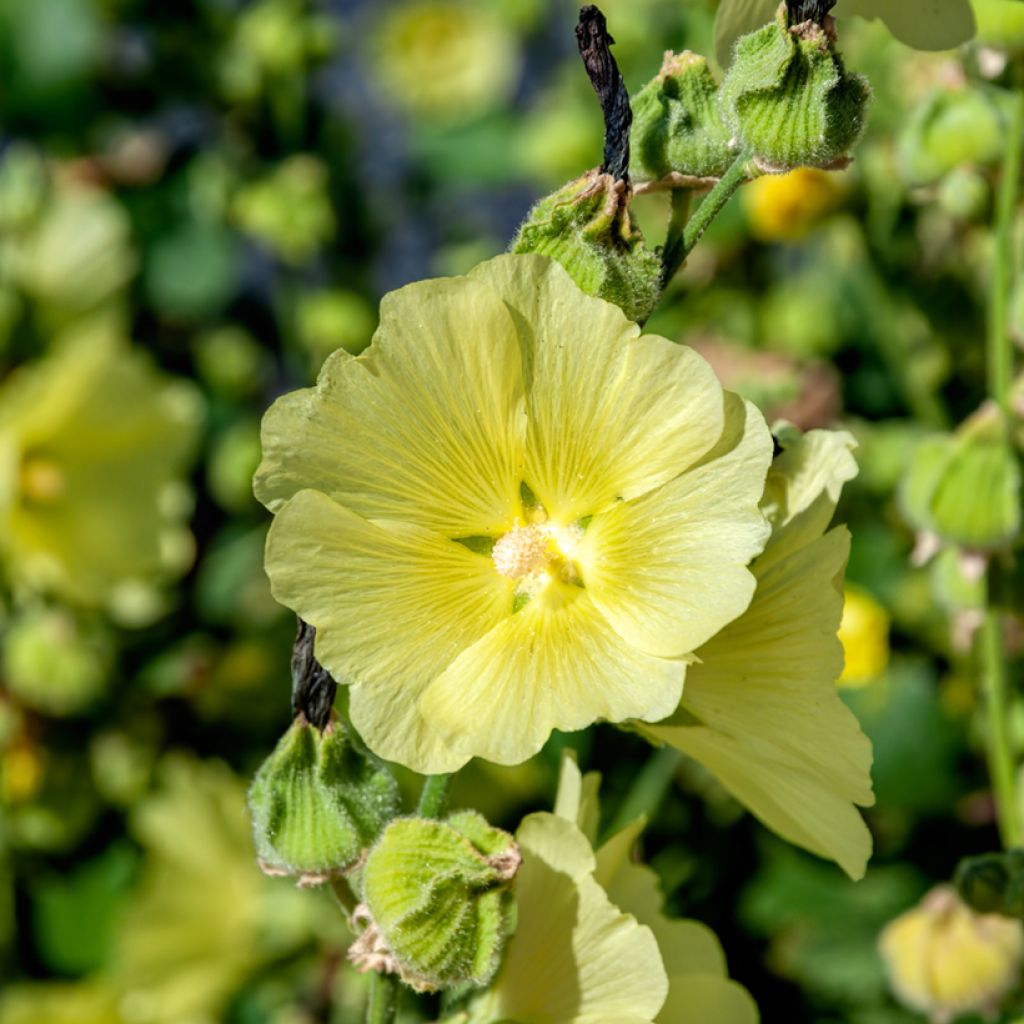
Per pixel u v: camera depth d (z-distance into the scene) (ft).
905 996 2.37
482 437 1.77
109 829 2.84
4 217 2.82
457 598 1.78
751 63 1.82
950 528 2.35
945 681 2.71
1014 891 2.11
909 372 2.81
